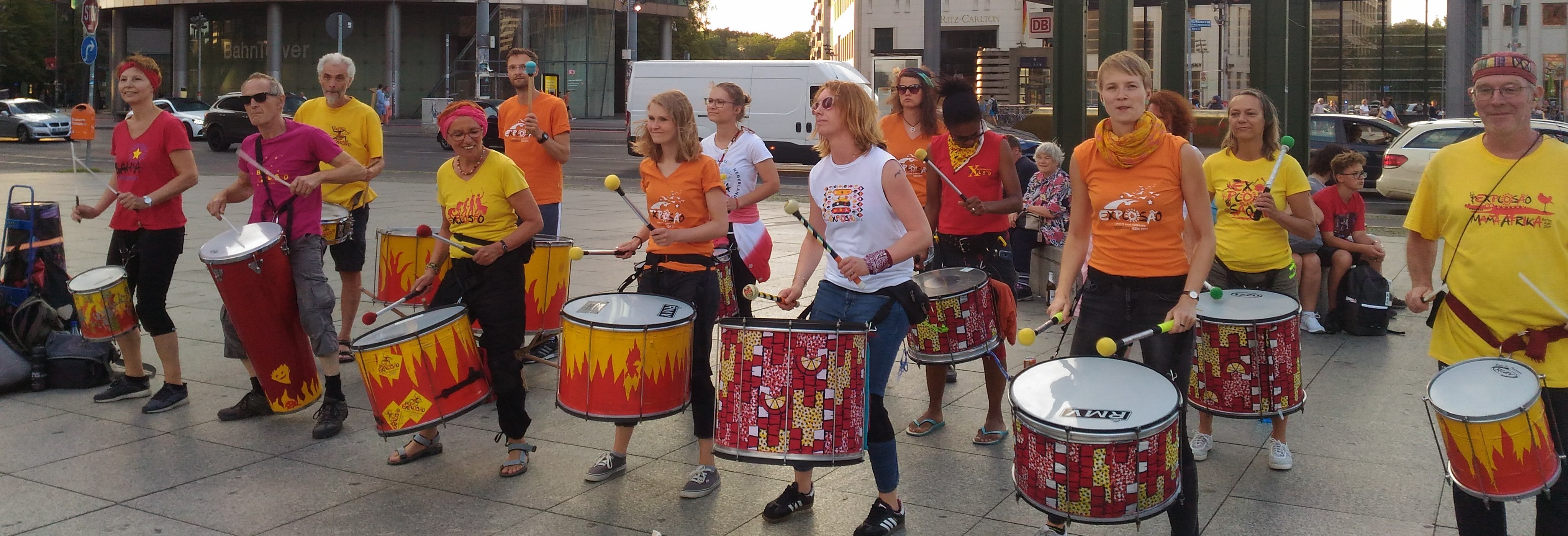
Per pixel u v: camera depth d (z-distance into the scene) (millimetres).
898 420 5848
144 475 4922
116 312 5855
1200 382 4926
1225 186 5984
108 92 59844
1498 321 3619
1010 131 20000
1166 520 4359
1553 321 3549
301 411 5883
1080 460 3295
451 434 5566
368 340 4641
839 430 3893
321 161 5691
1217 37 52500
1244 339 4742
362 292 7625
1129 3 10414
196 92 55594
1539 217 3518
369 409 5988
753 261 5785
